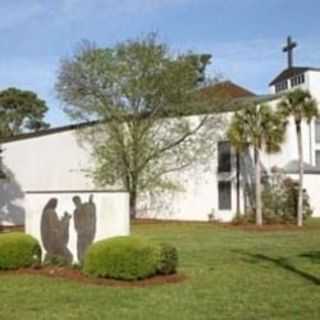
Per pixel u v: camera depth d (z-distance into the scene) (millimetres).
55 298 11789
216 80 40094
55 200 16094
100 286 13023
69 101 39031
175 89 38438
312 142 45062
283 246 22625
